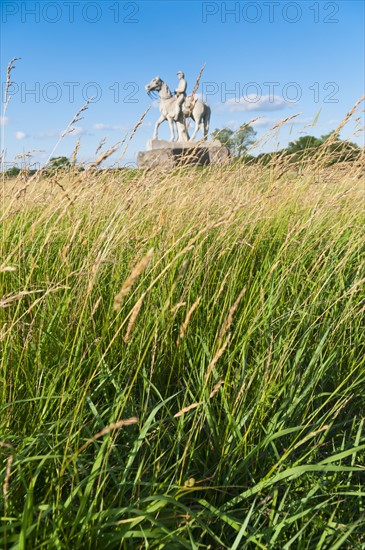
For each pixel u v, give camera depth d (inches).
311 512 78.3
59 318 102.3
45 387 90.3
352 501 85.5
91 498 71.2
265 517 78.2
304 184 182.7
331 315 122.3
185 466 85.2
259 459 87.3
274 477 76.9
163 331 103.5
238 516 78.0
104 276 120.1
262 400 92.2
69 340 98.7
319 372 102.4
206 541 74.6
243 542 73.5
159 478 80.8
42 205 141.7
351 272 150.4
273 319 118.6
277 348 105.7
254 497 81.1
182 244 129.4
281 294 125.9
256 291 123.6
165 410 96.3
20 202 134.4
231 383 99.3
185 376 105.0
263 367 103.2
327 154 185.9
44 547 60.4
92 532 62.6
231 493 81.0
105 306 112.0
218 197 155.2
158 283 117.5
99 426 84.5
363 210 168.7
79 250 123.9
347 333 126.8
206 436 91.8
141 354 101.6
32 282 113.5
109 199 142.4
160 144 1316.4
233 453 85.0
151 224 137.3
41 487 73.9
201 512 69.9
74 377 86.6
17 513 65.6
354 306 124.0
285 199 174.7
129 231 125.3
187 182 164.6
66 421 77.9
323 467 75.9
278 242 158.2
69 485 74.6
